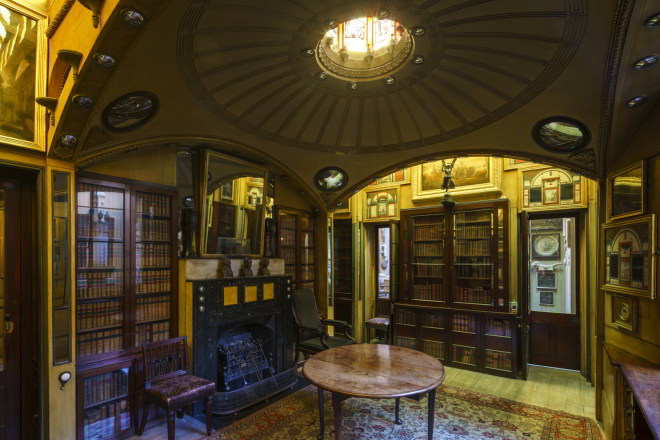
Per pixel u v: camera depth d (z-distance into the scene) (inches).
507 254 194.1
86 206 119.8
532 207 199.0
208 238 154.1
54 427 105.7
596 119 125.5
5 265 108.6
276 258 188.5
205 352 143.3
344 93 146.7
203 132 146.1
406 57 124.3
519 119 142.6
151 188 138.0
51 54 105.1
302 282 224.4
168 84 113.0
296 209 220.5
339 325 197.2
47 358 105.3
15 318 109.8
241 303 158.1
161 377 127.0
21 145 100.2
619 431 102.7
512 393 168.2
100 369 118.1
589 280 185.0
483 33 106.8
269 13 98.3
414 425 134.6
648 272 106.0
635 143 120.0
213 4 89.6
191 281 140.5
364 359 132.3
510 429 132.1
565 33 98.5
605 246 140.3
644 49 88.4
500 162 209.0
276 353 174.2
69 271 110.3
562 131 138.4
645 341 109.3
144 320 133.9
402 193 247.0
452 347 209.3
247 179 174.1
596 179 147.4
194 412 140.9
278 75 131.6
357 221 260.8
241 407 144.8
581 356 193.9
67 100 92.9
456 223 215.9
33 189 111.8
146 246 136.6
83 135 105.3
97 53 80.9
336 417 105.5
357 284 258.4
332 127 170.2
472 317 203.6
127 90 103.9
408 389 103.1
